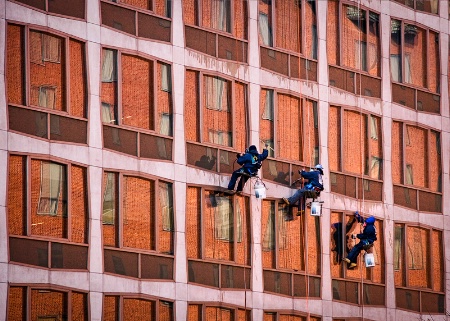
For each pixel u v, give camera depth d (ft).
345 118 311.47
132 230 263.70
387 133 320.29
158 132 272.10
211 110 284.00
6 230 239.50
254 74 293.02
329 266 299.99
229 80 288.10
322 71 307.99
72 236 252.01
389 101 322.55
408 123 325.83
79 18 260.62
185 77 279.69
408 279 317.22
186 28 281.74
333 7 313.94
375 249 311.88
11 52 247.09
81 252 252.62
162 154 272.10
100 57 263.29
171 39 278.46
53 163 250.98
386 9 326.44
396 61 327.06
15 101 246.06
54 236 248.93
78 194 254.88
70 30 258.37
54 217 249.55
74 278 249.55
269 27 299.17
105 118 262.88
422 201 325.42
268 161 291.79
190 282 271.08
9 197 242.17
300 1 306.55
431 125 331.77
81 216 254.68
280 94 298.15
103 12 265.34
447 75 338.54
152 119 271.69
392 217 317.01
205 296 273.13
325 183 302.45
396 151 322.14
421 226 323.16
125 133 265.34
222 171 283.18
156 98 272.92
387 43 325.21
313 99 304.50
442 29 338.95
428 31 335.67
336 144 308.19
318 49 307.99
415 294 318.24
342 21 315.17
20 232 242.99
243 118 290.15
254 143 289.74
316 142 303.48
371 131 317.42
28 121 247.29
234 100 288.51
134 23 271.28
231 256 281.95
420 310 318.45
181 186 274.16
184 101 278.67
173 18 279.69
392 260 314.55
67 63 256.52
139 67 271.28
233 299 278.46
